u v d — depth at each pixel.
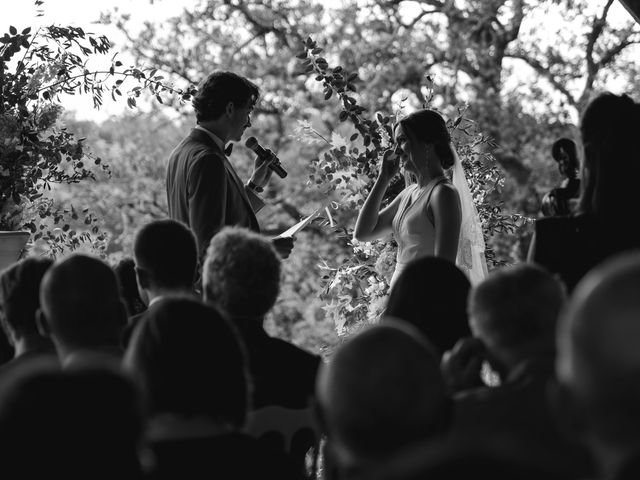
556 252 4.32
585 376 1.79
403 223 5.93
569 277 4.29
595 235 4.28
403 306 3.87
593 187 4.32
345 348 2.29
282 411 3.86
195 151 6.25
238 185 6.44
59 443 2.04
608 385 1.76
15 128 7.05
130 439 2.13
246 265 3.87
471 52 19.84
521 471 1.95
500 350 3.13
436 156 5.89
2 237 5.95
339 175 7.20
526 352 3.09
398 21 20.36
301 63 7.32
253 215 6.48
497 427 2.98
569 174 5.13
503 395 3.04
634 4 6.37
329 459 3.56
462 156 7.16
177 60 19.98
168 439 2.75
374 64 19.97
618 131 4.27
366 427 2.23
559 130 19.56
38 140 7.18
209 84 6.34
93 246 7.71
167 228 4.44
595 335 1.77
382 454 2.24
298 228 6.57
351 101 7.21
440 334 3.84
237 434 2.82
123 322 3.78
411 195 6.04
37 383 2.09
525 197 19.31
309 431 3.94
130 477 2.13
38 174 7.21
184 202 6.27
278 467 2.95
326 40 20.11
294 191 19.84
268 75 20.17
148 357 2.81
